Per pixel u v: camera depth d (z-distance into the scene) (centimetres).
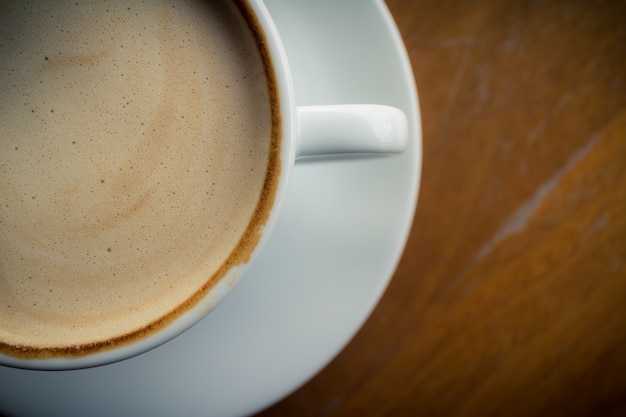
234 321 22
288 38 22
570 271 27
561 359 27
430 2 26
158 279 21
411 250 27
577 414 27
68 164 21
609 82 26
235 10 21
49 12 21
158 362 22
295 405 27
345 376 27
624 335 27
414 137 22
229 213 21
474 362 27
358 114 20
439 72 26
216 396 22
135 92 21
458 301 27
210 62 21
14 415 22
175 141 21
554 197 27
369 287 22
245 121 21
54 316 21
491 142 27
